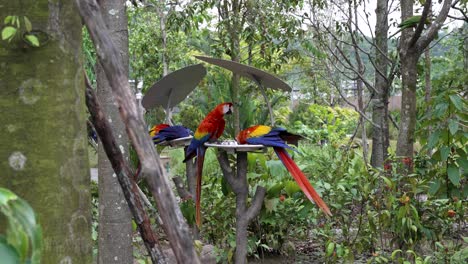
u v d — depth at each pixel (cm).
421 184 582
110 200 394
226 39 1023
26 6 145
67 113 152
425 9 593
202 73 588
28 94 146
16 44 144
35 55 146
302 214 634
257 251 698
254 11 992
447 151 543
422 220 584
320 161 679
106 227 396
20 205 97
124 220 396
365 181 610
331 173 650
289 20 1036
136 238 558
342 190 619
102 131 212
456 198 587
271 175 676
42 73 147
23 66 145
